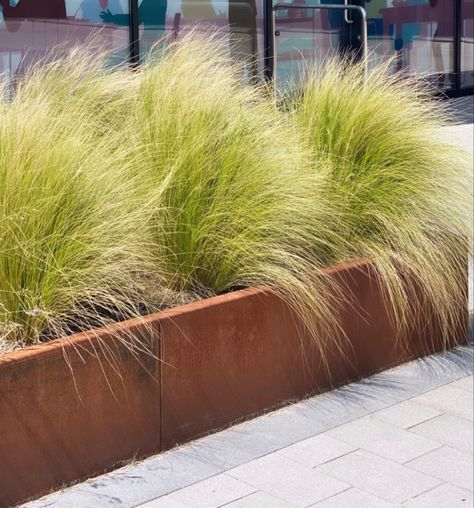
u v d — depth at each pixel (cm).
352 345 503
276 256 474
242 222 476
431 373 519
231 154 482
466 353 548
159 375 421
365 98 561
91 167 428
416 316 531
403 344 528
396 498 392
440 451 433
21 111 436
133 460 416
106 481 401
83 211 418
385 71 602
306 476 409
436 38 1238
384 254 509
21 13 834
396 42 1191
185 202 475
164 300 466
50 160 415
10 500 377
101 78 538
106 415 405
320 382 491
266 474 410
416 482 406
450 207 535
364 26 838
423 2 1216
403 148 546
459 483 405
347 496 393
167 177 452
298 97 591
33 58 845
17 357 374
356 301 500
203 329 437
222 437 443
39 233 406
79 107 507
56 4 855
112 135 487
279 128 524
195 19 959
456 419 465
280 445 436
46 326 412
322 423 459
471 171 549
